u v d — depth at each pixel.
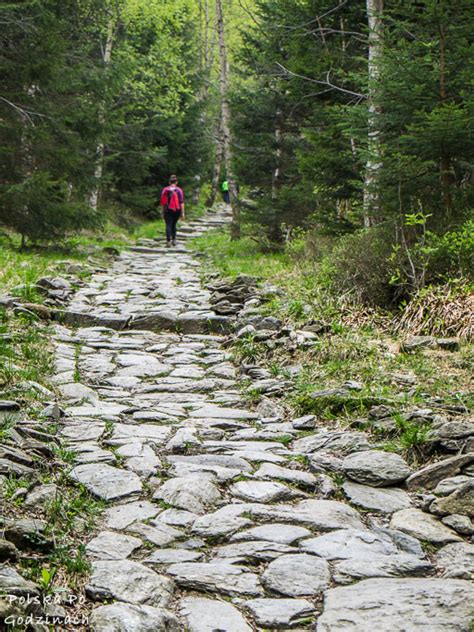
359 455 4.93
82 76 18.09
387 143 9.91
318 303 9.49
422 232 9.80
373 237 10.30
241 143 19.19
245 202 21.31
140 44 29.06
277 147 18.55
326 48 13.49
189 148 31.88
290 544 3.70
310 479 4.63
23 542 3.43
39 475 4.34
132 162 26.14
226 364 8.05
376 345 7.61
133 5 26.91
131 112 27.73
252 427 5.84
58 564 3.34
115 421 5.84
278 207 17.72
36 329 8.77
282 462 4.94
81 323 9.81
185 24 34.25
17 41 15.72
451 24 9.33
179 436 5.40
